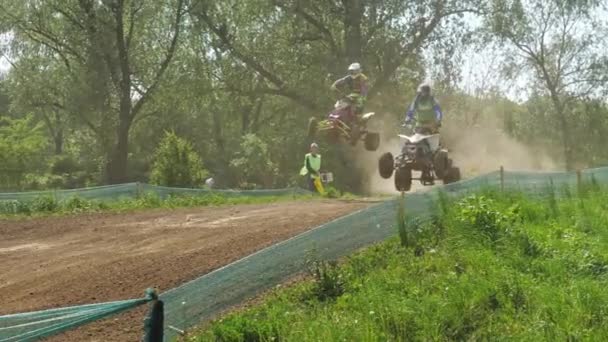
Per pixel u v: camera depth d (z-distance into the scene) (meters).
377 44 40.84
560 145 53.69
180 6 42.34
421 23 41.25
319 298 8.73
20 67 45.59
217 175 53.03
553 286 8.48
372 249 10.15
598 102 51.22
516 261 9.37
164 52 44.25
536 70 52.28
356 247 10.14
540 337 7.10
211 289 8.23
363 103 16.23
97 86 41.88
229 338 7.68
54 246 13.88
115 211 19.20
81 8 41.81
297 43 42.88
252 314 8.27
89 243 13.78
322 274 9.04
